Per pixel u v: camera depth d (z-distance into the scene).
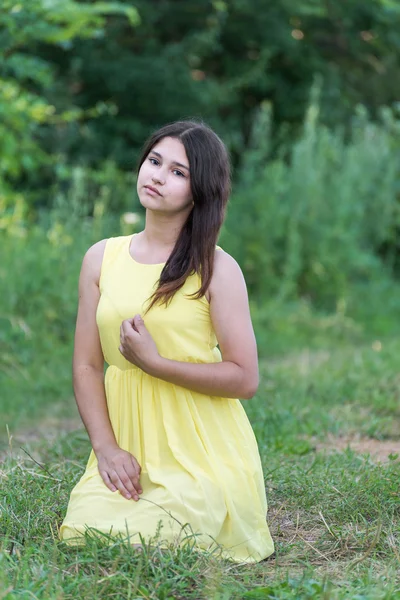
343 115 18.73
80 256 11.20
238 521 3.95
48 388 8.53
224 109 18.84
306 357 10.74
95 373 4.20
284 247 14.52
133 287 4.07
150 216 4.12
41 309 10.22
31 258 10.67
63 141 16.12
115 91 17.27
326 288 14.50
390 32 18.86
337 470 5.20
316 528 4.38
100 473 3.98
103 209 13.39
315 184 14.67
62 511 4.38
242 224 14.51
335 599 3.38
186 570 3.58
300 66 18.72
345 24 18.62
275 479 5.02
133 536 3.77
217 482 3.94
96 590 3.42
